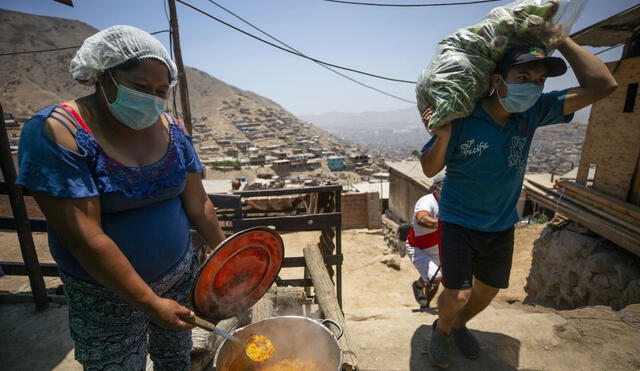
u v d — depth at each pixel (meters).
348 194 12.70
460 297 2.04
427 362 2.40
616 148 5.46
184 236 1.54
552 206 6.91
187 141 1.55
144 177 1.31
